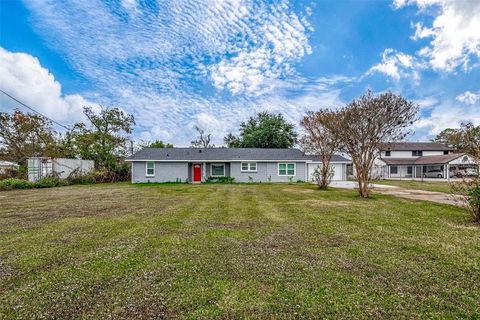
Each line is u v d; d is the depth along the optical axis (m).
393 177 40.25
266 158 25.61
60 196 13.80
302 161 25.52
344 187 19.45
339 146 16.75
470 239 5.68
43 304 3.07
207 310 2.96
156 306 3.03
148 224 7.09
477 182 7.61
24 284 3.59
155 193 15.23
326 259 4.48
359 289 3.44
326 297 3.23
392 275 3.86
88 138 27.92
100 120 29.70
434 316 2.83
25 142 27.47
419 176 40.53
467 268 4.11
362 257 4.58
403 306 3.03
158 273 3.92
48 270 4.05
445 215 8.38
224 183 24.30
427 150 42.19
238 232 6.23
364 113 12.95
